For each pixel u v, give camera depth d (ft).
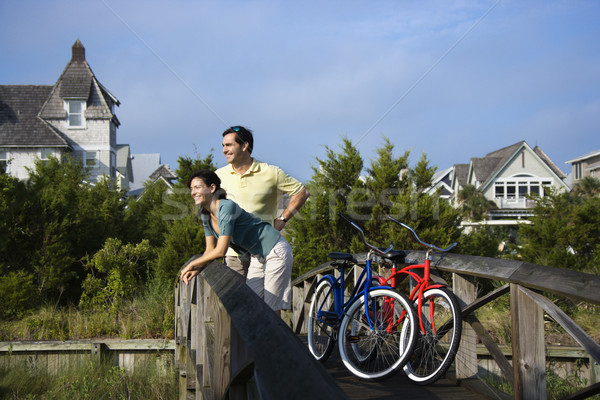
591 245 35.29
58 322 29.25
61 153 82.23
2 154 81.30
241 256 13.79
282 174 13.87
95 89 87.92
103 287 32.35
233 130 13.53
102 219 39.04
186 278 10.94
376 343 12.07
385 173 32.24
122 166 118.93
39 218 31.58
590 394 8.59
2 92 86.58
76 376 24.64
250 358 5.45
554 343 22.67
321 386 3.37
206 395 10.38
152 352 27.22
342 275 13.80
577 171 133.90
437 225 31.58
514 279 8.96
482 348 22.36
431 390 11.00
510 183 123.75
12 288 29.84
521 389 8.63
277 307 12.34
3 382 23.44
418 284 11.98
